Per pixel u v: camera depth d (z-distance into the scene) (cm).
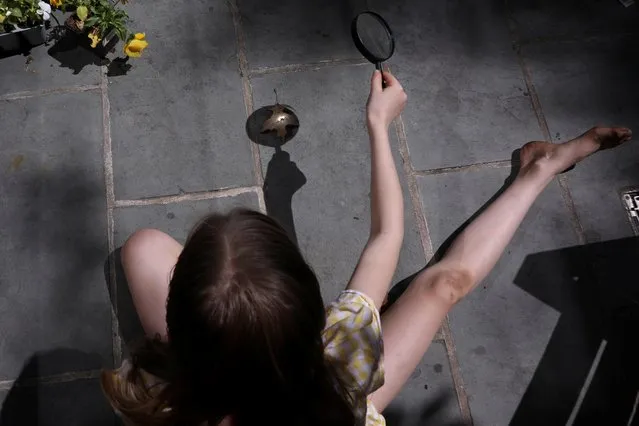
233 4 244
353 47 242
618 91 243
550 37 249
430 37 246
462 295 167
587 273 218
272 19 244
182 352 78
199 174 222
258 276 73
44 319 203
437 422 201
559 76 243
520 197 200
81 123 225
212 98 232
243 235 75
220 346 73
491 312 212
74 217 215
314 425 83
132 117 227
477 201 225
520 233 221
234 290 72
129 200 218
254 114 231
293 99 234
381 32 164
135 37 214
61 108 226
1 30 219
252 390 77
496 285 215
